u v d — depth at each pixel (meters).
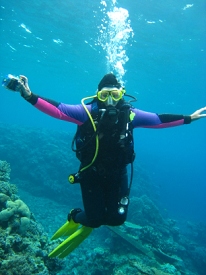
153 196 26.19
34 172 18.88
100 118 2.91
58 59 29.23
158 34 17.09
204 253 15.72
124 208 3.06
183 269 10.87
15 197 6.57
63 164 19.41
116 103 2.99
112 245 10.43
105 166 3.01
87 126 2.97
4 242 4.54
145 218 14.82
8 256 4.50
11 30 22.62
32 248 5.14
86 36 20.06
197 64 20.91
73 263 9.95
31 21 19.45
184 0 12.93
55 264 5.28
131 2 13.85
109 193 3.26
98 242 12.85
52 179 18.56
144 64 23.83
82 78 36.91
